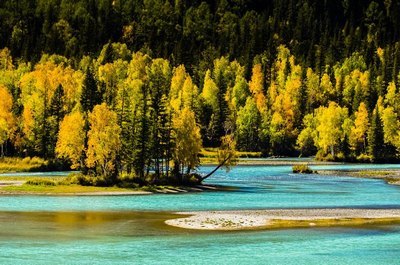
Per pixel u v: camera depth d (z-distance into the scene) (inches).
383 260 2253.9
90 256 2273.6
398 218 3198.8
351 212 3425.2
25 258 2231.8
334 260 2247.8
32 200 4065.0
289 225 2955.2
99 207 3713.1
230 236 2677.2
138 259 2236.7
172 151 5290.4
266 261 2224.4
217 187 5196.9
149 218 3184.1
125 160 5270.7
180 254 2321.6
